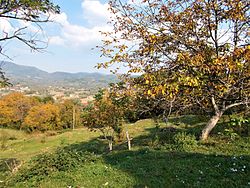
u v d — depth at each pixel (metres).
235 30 12.75
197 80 10.09
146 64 12.06
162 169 11.54
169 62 11.52
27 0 12.86
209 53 12.01
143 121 39.94
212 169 10.77
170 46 12.34
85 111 27.61
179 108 14.90
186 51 12.14
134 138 27.95
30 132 86.75
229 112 17.34
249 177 9.50
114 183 10.41
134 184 10.02
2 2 12.80
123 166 12.66
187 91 10.90
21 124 93.56
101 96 26.09
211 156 12.95
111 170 12.12
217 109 16.03
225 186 8.90
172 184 9.57
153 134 24.97
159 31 12.18
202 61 10.76
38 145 48.25
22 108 95.62
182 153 14.17
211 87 12.27
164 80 9.59
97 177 11.42
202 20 13.00
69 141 45.88
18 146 50.91
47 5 13.95
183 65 10.58
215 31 12.70
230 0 11.95
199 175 10.24
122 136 31.62
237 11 11.87
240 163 11.16
